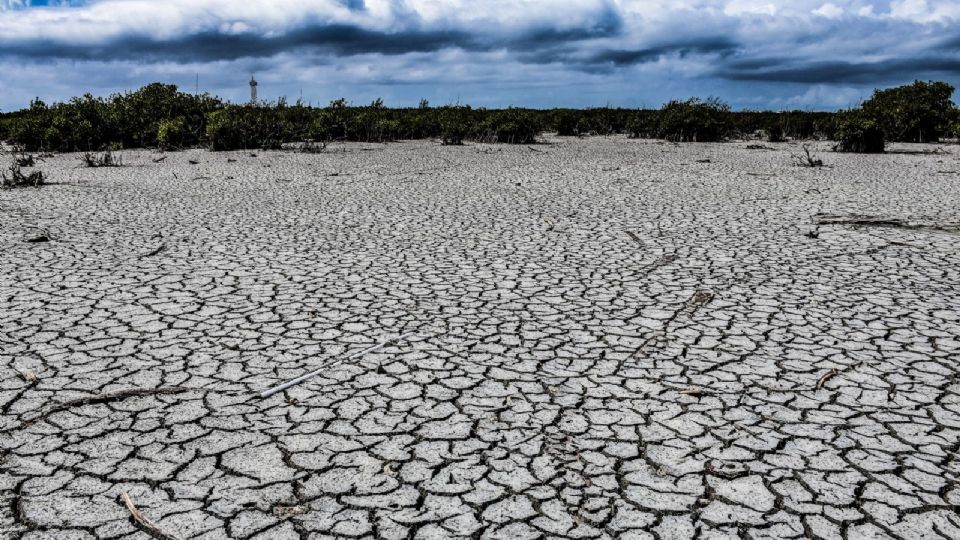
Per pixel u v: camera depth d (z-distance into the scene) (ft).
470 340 13.25
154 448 9.11
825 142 80.59
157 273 17.90
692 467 8.73
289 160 53.26
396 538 7.30
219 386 11.07
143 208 28.58
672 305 15.53
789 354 12.62
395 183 38.19
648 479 8.46
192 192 33.88
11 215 26.48
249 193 33.63
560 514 7.74
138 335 13.35
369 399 10.64
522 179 40.42
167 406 10.34
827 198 32.30
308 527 7.47
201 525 7.48
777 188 36.22
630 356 12.50
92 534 7.34
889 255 20.45
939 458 8.98
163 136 64.23
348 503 7.92
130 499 7.95
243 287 16.71
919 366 12.07
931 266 19.15
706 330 13.91
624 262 19.51
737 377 11.57
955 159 55.16
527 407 10.40
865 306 15.51
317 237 22.76
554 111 124.57
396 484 8.31
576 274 18.17
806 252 20.83
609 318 14.62
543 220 26.18
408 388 11.06
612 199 31.96
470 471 8.61
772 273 18.35
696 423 9.92
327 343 13.05
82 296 15.81
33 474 8.46
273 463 8.77
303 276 17.78
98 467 8.63
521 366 12.00
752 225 25.21
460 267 18.84
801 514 7.77
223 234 23.12
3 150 63.57
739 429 9.74
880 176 42.14
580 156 58.70
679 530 7.48
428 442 9.33
